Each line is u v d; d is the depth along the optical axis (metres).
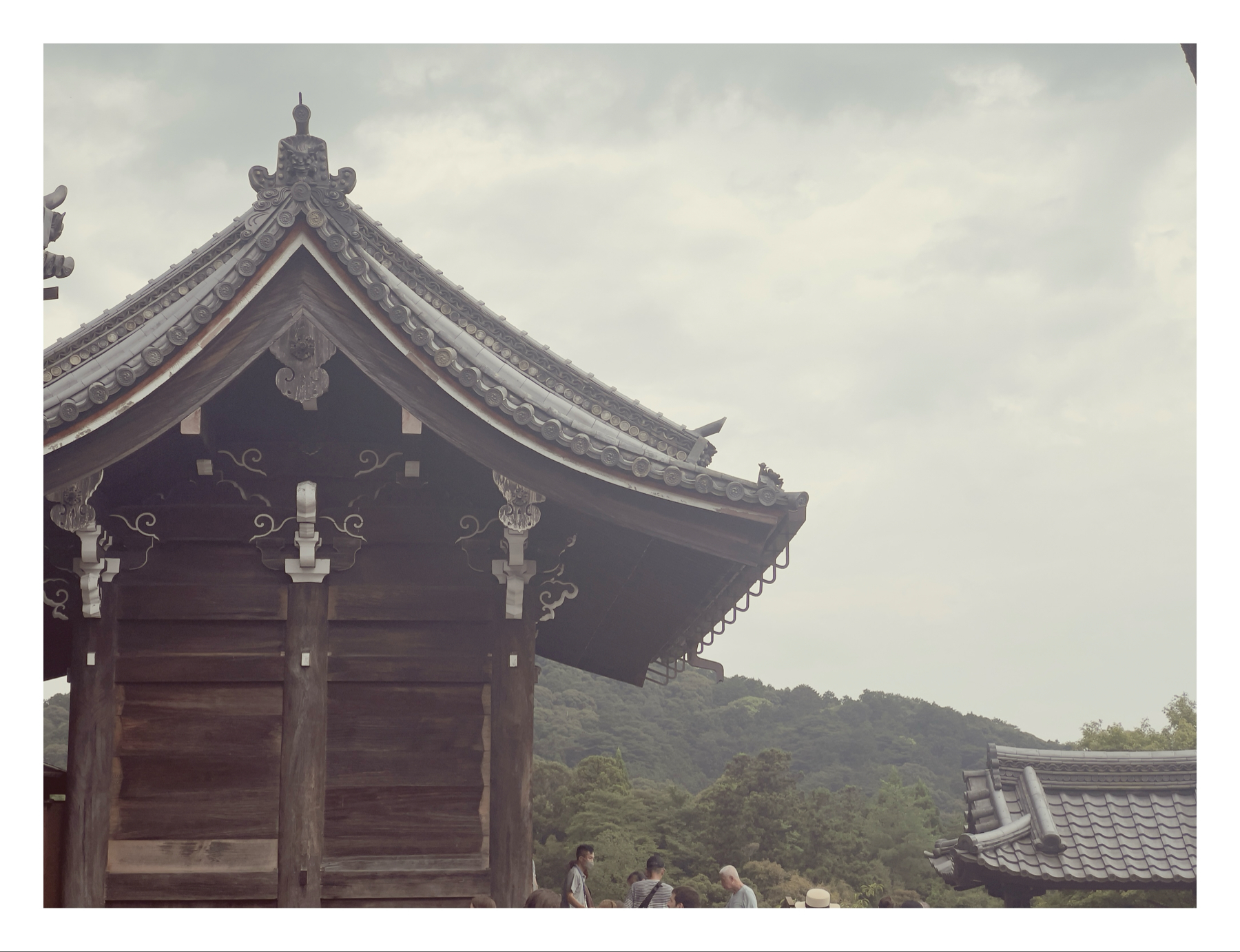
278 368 8.03
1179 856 13.84
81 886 7.77
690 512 7.75
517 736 8.27
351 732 8.21
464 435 7.66
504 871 8.04
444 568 8.49
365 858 8.02
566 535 8.62
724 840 82.50
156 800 7.99
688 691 137.12
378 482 8.58
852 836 84.69
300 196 7.38
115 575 8.23
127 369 7.20
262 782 8.09
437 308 15.26
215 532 8.37
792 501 7.49
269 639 8.30
